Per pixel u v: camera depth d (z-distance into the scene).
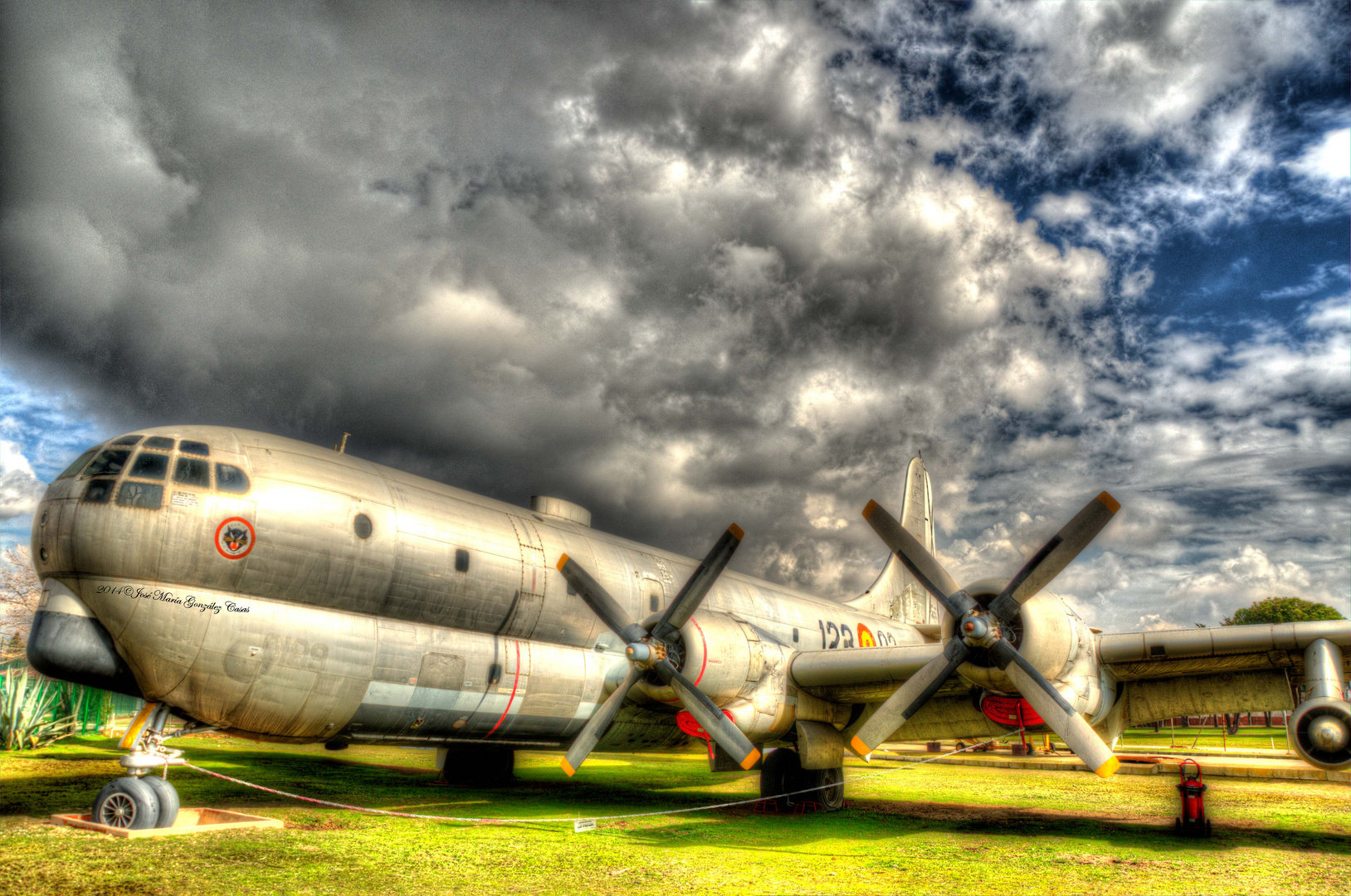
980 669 9.94
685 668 10.84
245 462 9.41
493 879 7.42
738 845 9.51
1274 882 7.86
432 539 10.69
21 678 17.61
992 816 12.40
